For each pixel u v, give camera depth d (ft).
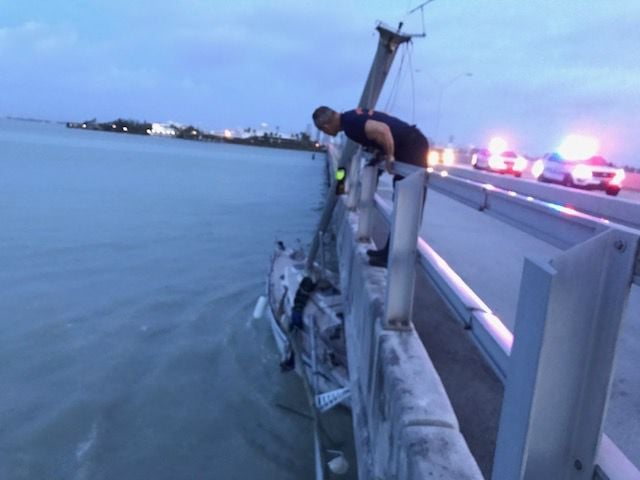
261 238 82.12
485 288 18.71
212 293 49.44
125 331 39.24
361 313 15.47
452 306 7.98
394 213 10.91
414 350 10.32
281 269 40.78
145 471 23.62
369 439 11.66
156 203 115.85
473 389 10.14
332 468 20.48
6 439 25.54
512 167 83.30
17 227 79.05
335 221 50.42
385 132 14.58
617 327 3.86
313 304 28.02
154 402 29.07
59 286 50.47
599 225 4.08
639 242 3.64
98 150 358.23
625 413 10.05
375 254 16.74
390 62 24.23
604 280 3.92
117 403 28.94
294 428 26.22
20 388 30.25
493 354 5.92
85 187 137.39
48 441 25.46
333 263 41.63
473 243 28.43
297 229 93.81
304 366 25.22
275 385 29.73
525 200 5.49
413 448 7.45
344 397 20.92
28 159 226.38
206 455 24.64
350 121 15.39
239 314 42.91
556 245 4.85
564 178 66.08
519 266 22.71
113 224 86.43
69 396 29.40
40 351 35.35
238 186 171.12
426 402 8.50
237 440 25.67
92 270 57.26
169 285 51.85
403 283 11.19
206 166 278.87
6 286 49.75
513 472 4.41
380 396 10.51
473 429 8.81
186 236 79.87
